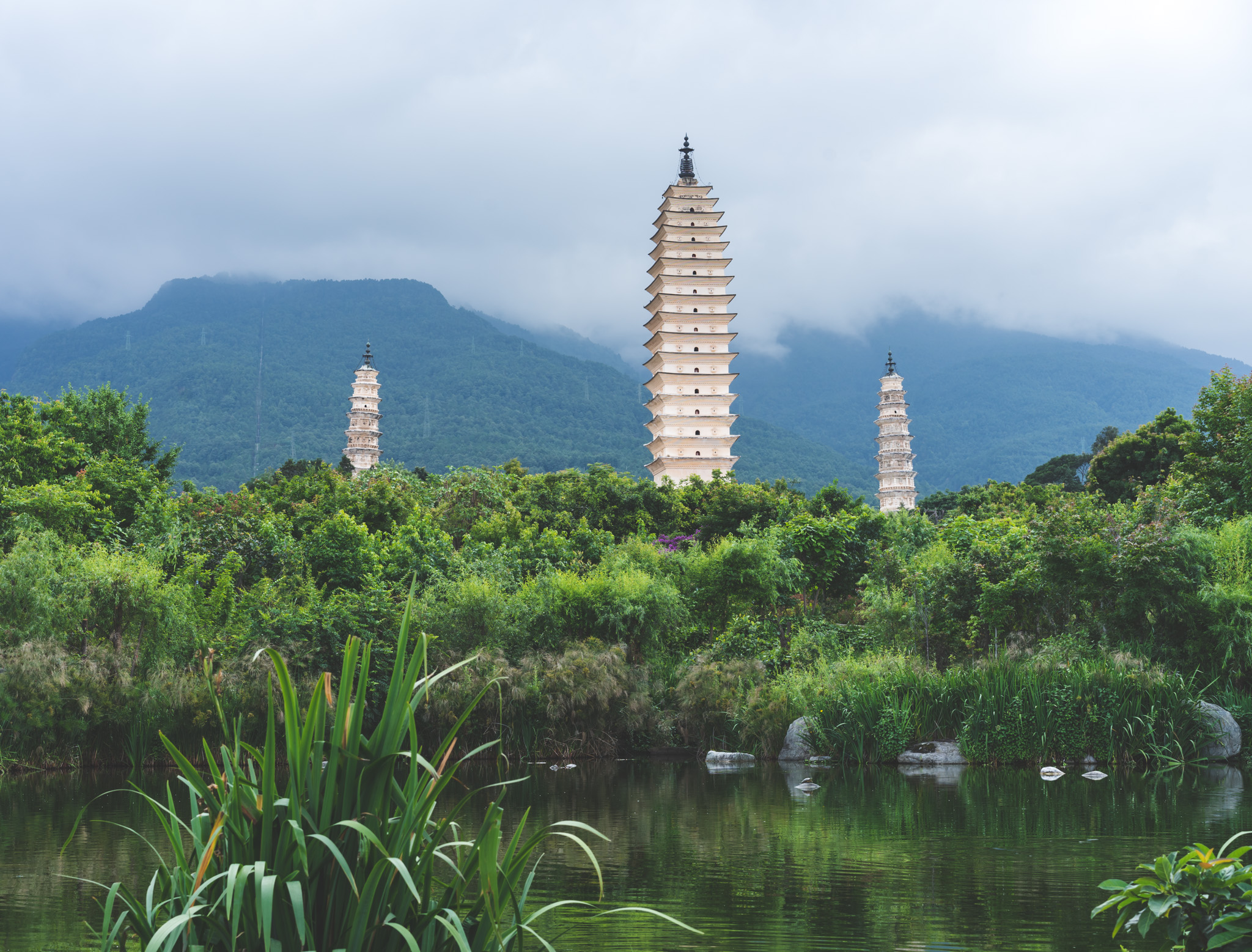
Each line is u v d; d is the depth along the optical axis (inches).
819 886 514.6
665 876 541.6
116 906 482.6
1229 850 582.6
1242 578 1127.0
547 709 1190.3
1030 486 2652.6
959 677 1092.5
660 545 1948.8
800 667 1237.1
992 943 411.2
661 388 3469.5
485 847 246.1
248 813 247.3
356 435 4382.4
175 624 1159.6
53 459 1576.0
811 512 2234.3
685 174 3602.4
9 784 975.6
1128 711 1012.5
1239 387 1453.0
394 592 1414.9
